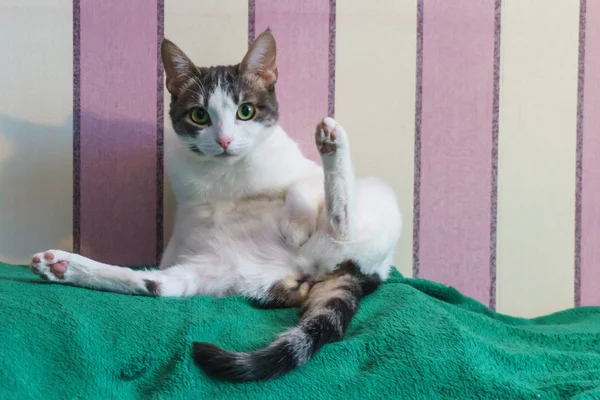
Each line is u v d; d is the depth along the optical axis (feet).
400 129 5.25
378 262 4.06
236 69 4.39
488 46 5.25
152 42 5.00
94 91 4.99
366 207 4.00
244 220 4.26
